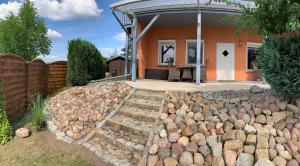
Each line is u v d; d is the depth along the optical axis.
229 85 10.89
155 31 15.43
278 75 6.46
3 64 7.82
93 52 14.01
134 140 6.54
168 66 15.08
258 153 5.32
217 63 15.04
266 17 6.84
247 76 15.48
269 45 6.75
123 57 17.41
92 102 9.10
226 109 6.60
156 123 6.74
